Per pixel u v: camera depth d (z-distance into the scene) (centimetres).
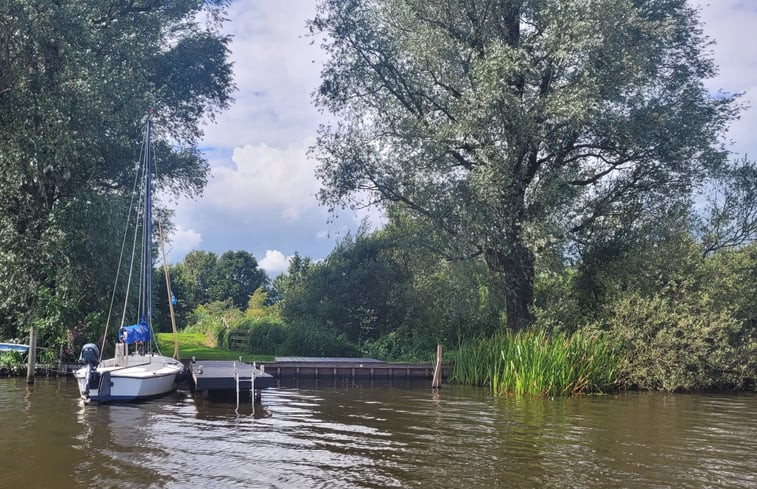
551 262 2228
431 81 2422
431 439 1138
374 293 2911
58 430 1138
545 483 872
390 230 3017
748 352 2033
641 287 2178
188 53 2995
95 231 2027
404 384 2066
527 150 2309
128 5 2652
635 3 2328
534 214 2247
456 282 2378
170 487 810
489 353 2061
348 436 1152
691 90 2398
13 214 2031
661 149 2261
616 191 2423
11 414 1287
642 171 2370
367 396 1734
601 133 2284
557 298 2364
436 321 2786
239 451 1012
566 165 2409
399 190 2517
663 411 1538
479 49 2369
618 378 2014
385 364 2230
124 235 2016
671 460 1015
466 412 1457
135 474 864
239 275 9650
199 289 8856
